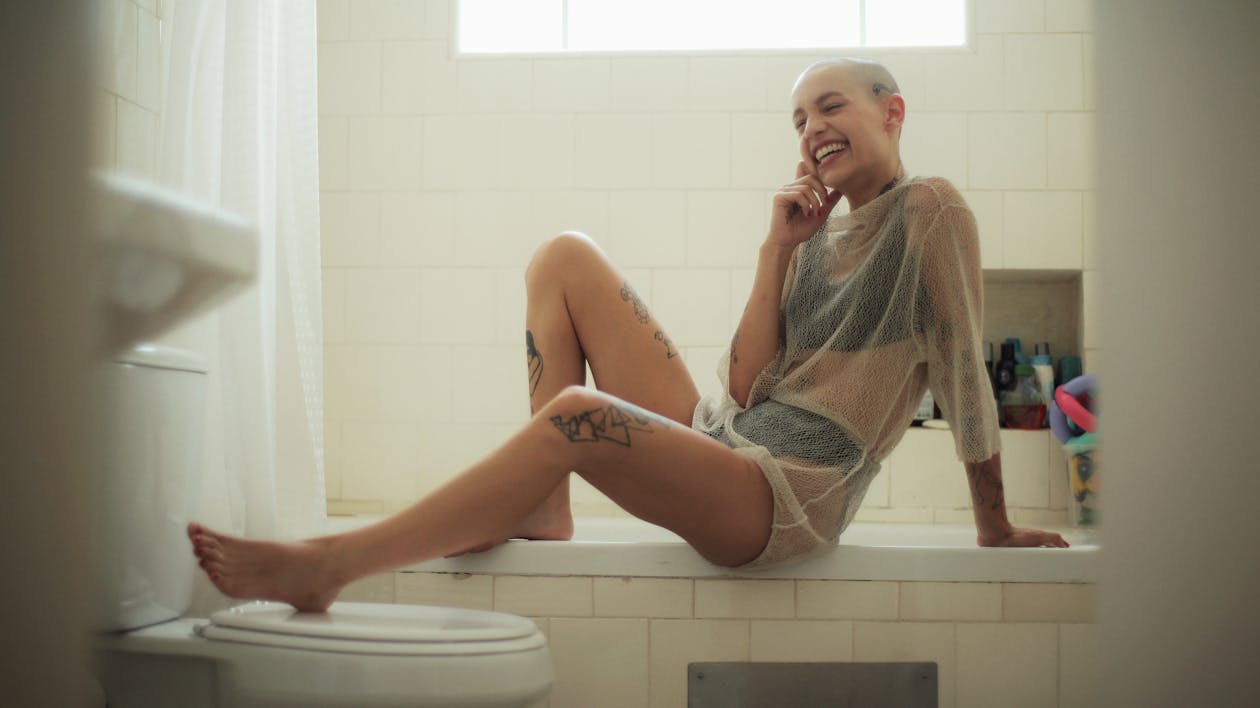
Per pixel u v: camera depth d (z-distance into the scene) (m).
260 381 1.37
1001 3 2.46
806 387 1.33
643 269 2.50
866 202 1.41
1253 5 0.59
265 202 1.40
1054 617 1.30
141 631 1.19
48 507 0.79
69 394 0.79
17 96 0.75
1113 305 0.61
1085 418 2.08
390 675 1.03
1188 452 0.60
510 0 2.61
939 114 2.46
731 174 2.49
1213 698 0.59
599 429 1.14
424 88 2.55
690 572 1.31
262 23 1.40
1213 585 0.59
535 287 1.38
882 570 1.30
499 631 1.07
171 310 1.23
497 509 1.13
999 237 2.44
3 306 0.75
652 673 1.31
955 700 1.29
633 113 2.51
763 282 1.38
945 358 1.33
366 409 2.54
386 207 2.55
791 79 2.49
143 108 1.49
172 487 1.29
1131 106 0.61
